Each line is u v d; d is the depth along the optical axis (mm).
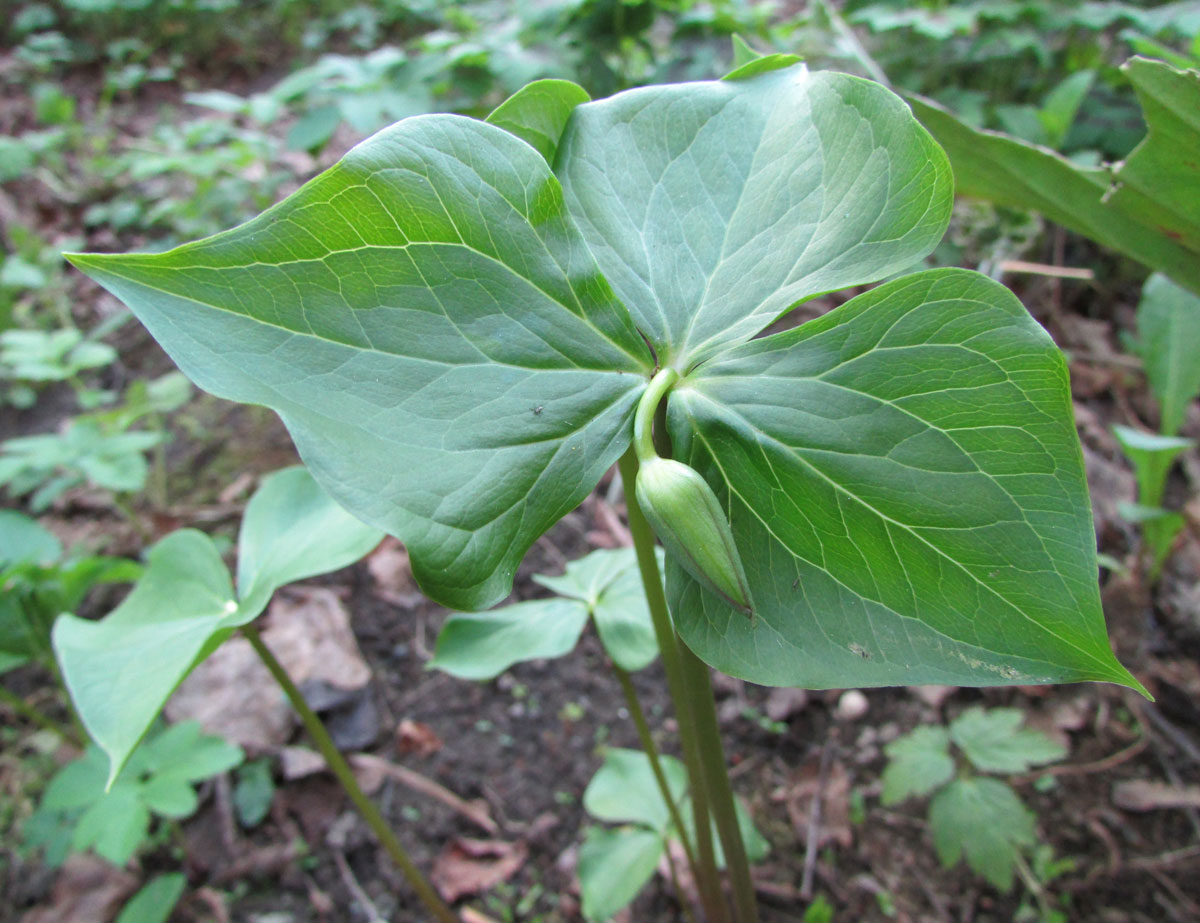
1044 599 189
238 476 598
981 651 192
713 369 213
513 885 394
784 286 213
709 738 258
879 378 199
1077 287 654
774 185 223
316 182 188
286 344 192
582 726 454
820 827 406
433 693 473
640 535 241
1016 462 190
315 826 417
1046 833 391
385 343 197
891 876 386
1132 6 705
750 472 209
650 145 231
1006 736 379
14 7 1242
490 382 203
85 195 871
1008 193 328
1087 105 644
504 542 199
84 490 588
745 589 195
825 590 204
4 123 1021
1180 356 439
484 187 201
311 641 491
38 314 736
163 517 562
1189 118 249
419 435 196
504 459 200
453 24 955
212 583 290
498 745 448
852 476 200
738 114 229
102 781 365
